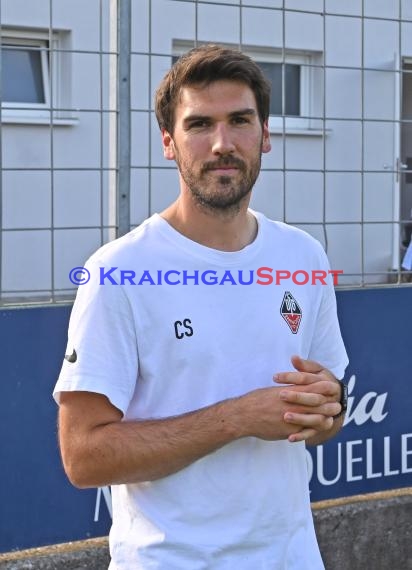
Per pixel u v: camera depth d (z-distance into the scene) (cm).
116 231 356
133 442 203
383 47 922
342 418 226
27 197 842
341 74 915
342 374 247
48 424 336
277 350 221
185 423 205
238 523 212
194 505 209
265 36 868
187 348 211
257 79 215
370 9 907
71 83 852
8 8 823
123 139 352
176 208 224
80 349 206
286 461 219
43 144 852
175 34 817
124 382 207
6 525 333
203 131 211
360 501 393
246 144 212
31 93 854
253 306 219
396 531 399
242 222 224
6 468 331
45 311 333
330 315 243
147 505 211
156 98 224
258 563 213
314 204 891
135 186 737
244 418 203
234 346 215
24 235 830
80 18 849
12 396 330
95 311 207
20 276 825
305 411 203
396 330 395
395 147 911
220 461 212
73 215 854
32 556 337
